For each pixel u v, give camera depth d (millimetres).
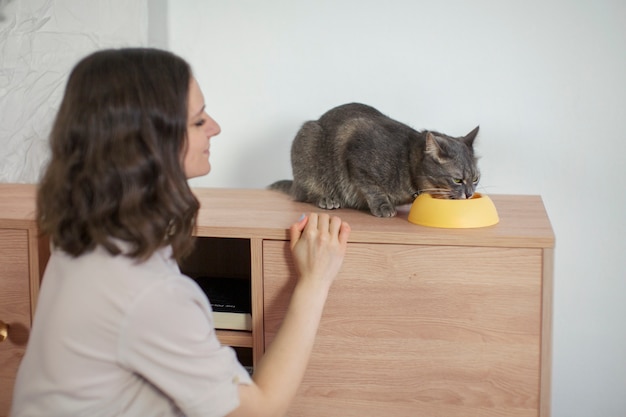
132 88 845
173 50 1754
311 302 1088
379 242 1190
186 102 897
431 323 1201
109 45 1706
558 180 1663
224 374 868
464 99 1667
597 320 1713
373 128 1490
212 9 1724
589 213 1666
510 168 1678
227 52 1739
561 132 1642
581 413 1764
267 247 1232
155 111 850
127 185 831
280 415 981
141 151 840
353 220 1320
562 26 1598
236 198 1583
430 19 1646
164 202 858
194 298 872
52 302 859
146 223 838
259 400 920
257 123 1766
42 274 1330
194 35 1742
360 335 1226
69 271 865
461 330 1193
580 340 1730
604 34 1584
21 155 1785
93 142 836
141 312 818
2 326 1317
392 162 1457
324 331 1234
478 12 1626
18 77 1749
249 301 1394
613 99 1605
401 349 1219
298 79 1726
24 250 1328
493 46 1633
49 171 871
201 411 849
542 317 1163
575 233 1681
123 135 833
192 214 922
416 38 1660
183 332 835
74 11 1707
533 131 1652
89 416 849
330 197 1513
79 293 831
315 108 1733
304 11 1692
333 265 1129
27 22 1725
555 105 1632
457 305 1188
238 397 877
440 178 1430
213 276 1697
